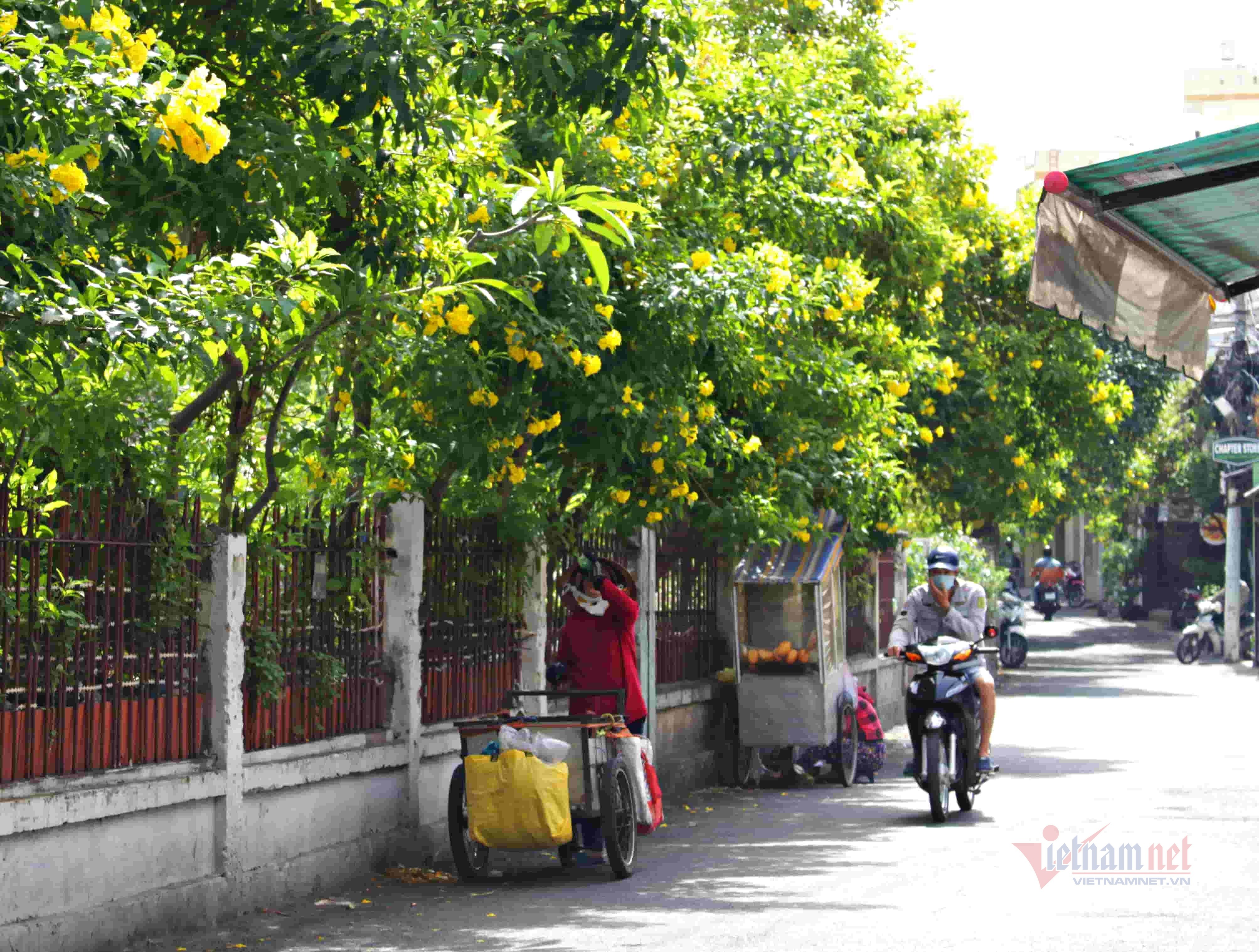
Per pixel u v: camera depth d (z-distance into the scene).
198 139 6.16
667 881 10.88
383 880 11.08
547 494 13.38
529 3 10.22
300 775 10.37
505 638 13.59
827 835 13.03
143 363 7.88
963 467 28.16
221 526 9.98
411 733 11.83
